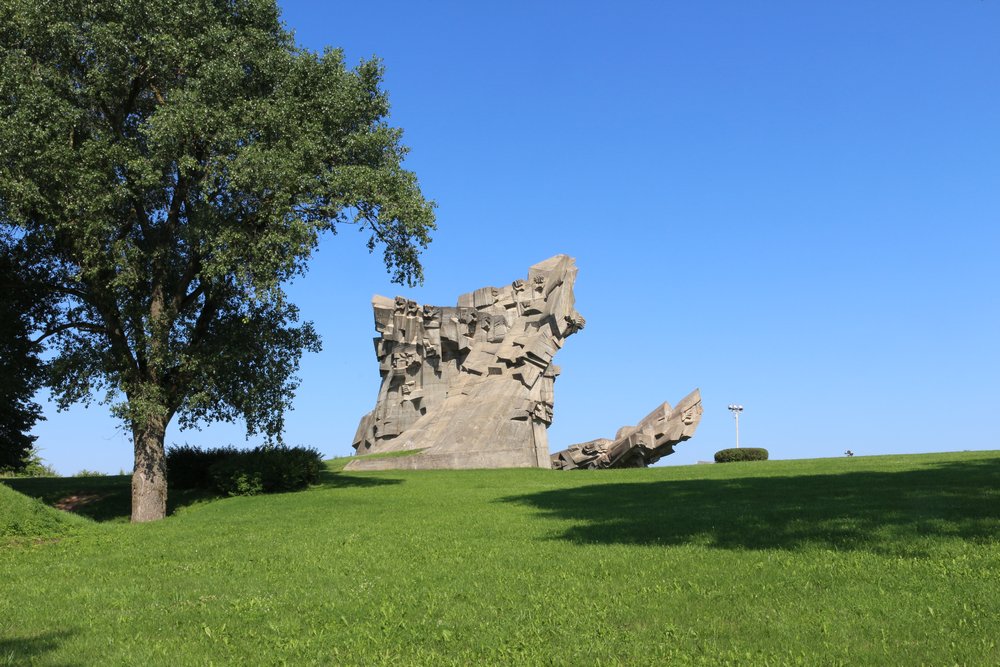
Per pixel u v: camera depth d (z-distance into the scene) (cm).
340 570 1652
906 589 1252
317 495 3234
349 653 1107
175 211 3117
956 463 3331
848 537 1642
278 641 1173
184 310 3331
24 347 3372
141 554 1984
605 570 1494
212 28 2942
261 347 3334
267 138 3030
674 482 3238
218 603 1411
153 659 1103
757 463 4122
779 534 1733
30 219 2862
